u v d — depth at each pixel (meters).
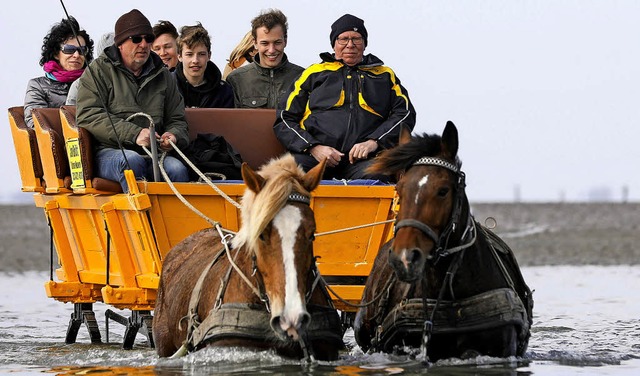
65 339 17.45
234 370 11.79
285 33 19.14
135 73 16.16
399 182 12.24
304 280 11.09
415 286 12.90
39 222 56.22
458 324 12.59
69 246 16.97
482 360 12.82
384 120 16.61
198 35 18.73
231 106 19.09
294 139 16.30
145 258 14.74
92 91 15.71
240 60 21.42
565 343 16.27
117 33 16.03
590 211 67.25
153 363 12.98
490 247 13.23
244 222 11.54
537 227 53.53
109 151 15.35
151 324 15.51
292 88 16.78
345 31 16.42
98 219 15.71
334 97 16.41
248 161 17.09
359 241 15.17
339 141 16.28
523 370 12.53
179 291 13.17
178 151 14.59
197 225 14.77
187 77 18.91
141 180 15.00
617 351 15.17
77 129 15.43
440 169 12.07
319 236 15.07
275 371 11.70
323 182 15.26
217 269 12.55
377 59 16.78
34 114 16.62
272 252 11.08
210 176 16.08
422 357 12.41
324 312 12.25
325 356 12.38
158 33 20.45
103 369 12.97
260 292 11.66
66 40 19.14
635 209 68.75
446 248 12.28
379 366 12.39
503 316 12.56
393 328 12.99
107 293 14.86
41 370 13.26
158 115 16.03
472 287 12.70
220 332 11.87
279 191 11.20
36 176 16.92
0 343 16.92
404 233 11.79
